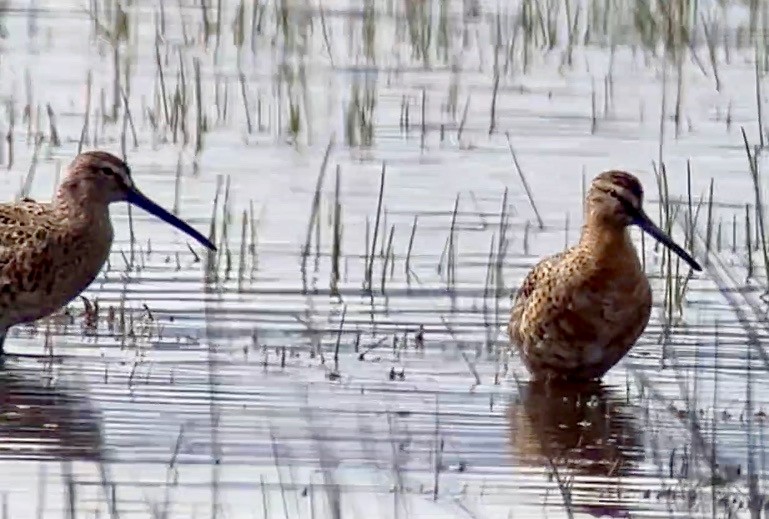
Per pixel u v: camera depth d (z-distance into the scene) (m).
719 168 20.20
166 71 23.89
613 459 13.01
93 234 15.47
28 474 12.45
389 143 21.09
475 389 14.35
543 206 18.91
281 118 21.75
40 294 15.23
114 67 23.55
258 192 19.25
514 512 12.02
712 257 17.50
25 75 23.39
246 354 14.90
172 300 16.17
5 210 15.31
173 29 25.70
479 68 24.38
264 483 12.36
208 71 23.94
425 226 18.25
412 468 12.71
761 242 17.83
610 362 14.58
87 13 26.25
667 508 12.13
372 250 17.05
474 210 18.75
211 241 17.17
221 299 16.19
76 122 21.59
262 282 16.64
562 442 13.30
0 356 14.72
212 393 13.99
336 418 13.59
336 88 23.31
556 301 14.40
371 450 13.00
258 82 23.45
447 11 26.17
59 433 13.14
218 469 12.59
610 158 20.59
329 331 15.52
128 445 12.96
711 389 14.35
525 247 17.73
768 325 15.66
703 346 15.34
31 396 13.84
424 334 15.52
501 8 26.70
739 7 26.59
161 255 17.38
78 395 13.88
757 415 13.76
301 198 19.08
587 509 12.09
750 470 12.31
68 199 15.45
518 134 21.48
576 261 14.44
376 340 15.34
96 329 15.45
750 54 24.98
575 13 26.14
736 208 18.83
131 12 26.36
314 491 12.26
